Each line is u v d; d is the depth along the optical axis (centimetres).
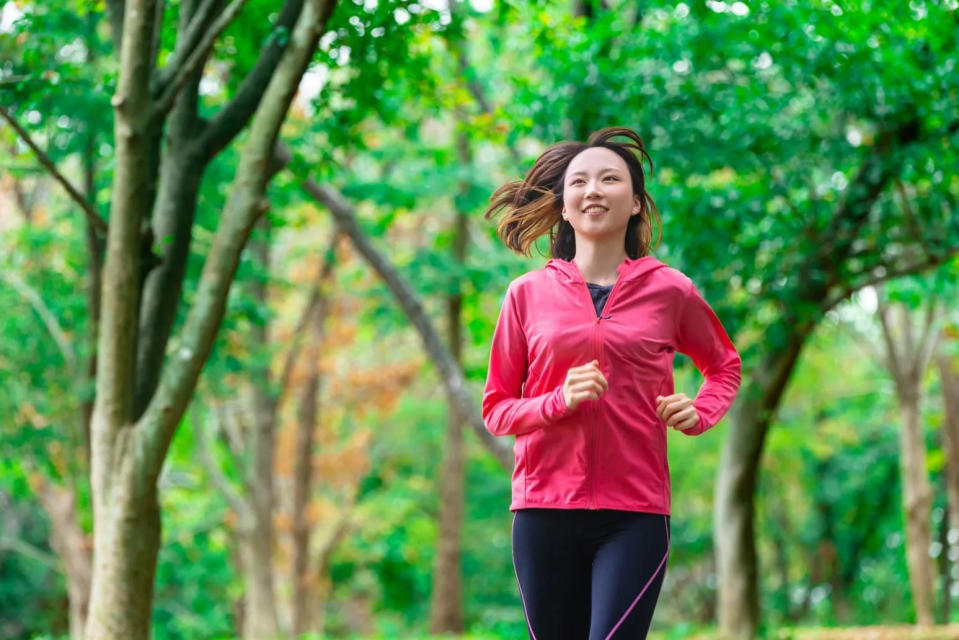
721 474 1406
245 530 2000
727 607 1392
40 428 1723
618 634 330
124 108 677
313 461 2431
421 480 2591
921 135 1164
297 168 1054
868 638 1380
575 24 1153
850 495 2962
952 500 2066
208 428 2258
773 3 988
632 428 342
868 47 991
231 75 1024
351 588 3331
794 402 2583
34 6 1005
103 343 699
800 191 1322
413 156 1697
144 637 685
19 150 988
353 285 2125
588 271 361
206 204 1316
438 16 970
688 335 362
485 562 3172
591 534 343
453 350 1891
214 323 704
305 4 728
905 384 1788
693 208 1152
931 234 1241
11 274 1609
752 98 1119
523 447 351
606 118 1141
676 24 1113
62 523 2083
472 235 2255
